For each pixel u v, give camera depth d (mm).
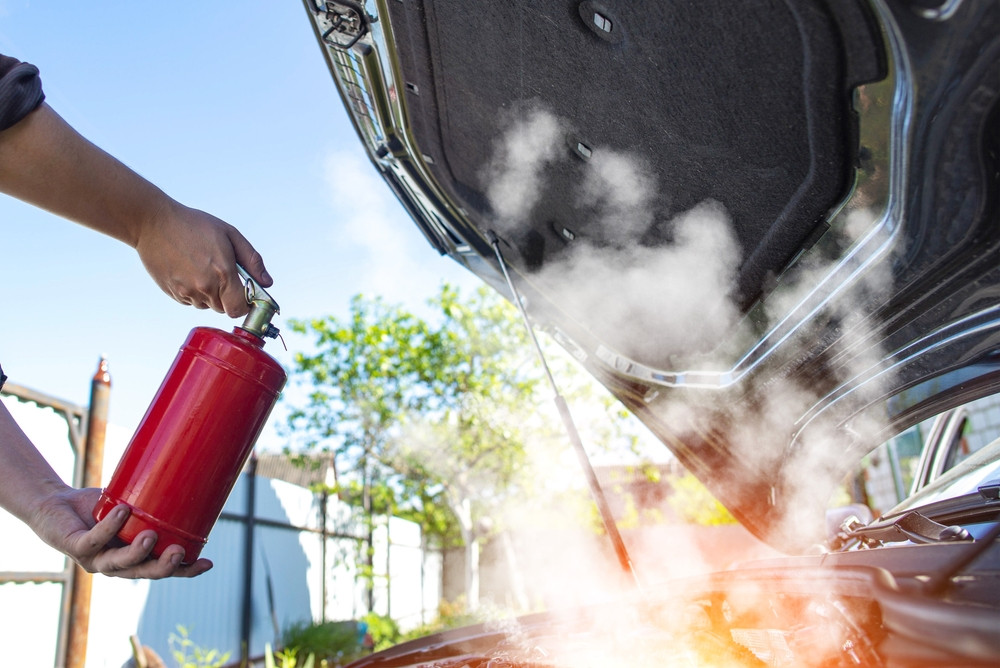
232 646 8820
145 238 1205
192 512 1142
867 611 934
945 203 1138
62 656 5453
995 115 969
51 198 1114
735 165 1360
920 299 1399
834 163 1220
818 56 1031
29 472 1103
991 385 1602
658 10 1104
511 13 1231
